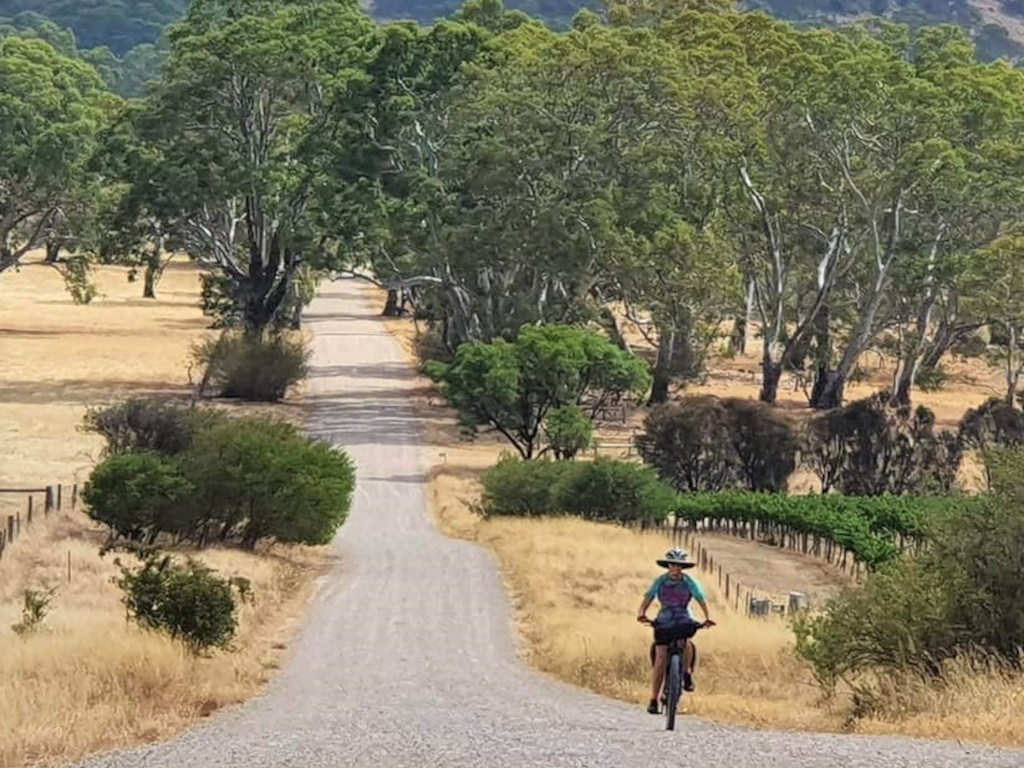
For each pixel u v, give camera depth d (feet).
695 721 56.65
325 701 65.77
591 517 173.78
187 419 167.84
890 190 253.85
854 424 203.51
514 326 238.89
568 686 74.74
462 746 44.29
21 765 43.80
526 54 247.91
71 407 250.16
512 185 236.22
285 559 135.54
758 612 112.88
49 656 68.23
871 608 61.93
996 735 45.93
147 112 274.77
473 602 112.06
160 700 61.26
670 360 273.95
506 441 240.12
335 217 253.65
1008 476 60.85
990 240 274.36
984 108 269.03
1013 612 59.77
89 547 128.47
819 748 42.83
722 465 202.28
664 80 242.78
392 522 173.47
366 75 257.34
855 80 256.73
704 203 258.16
